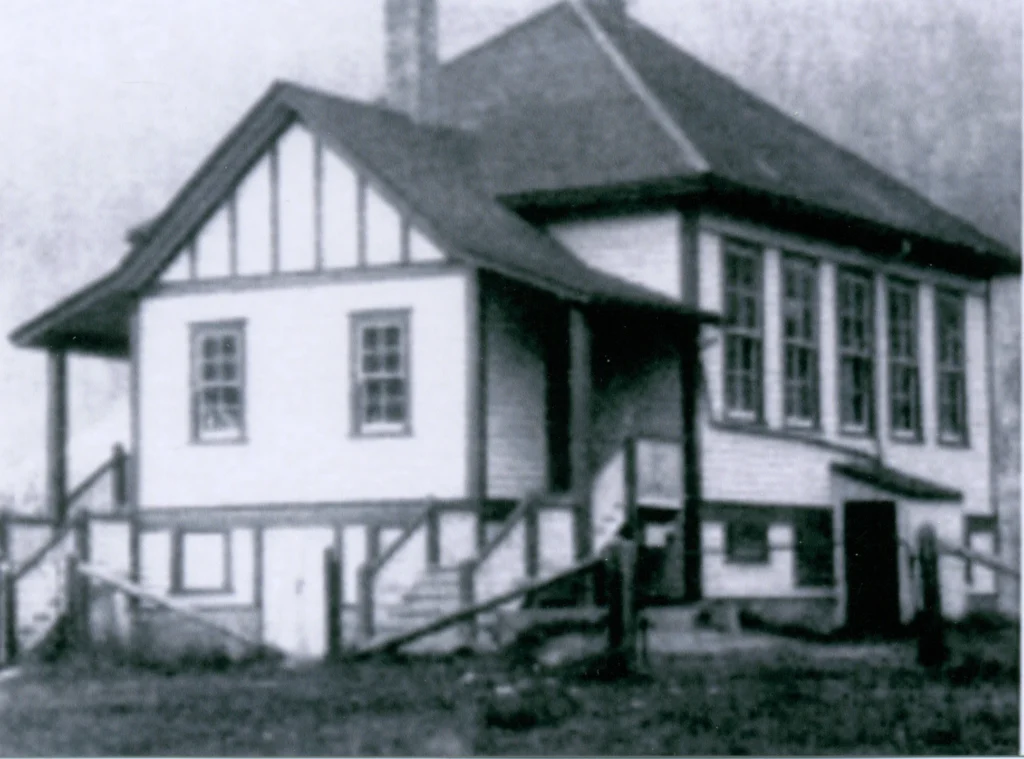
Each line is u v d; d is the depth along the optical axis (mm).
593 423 34500
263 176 33750
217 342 34062
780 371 36125
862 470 36625
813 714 19391
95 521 33500
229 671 26922
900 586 35719
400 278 32469
